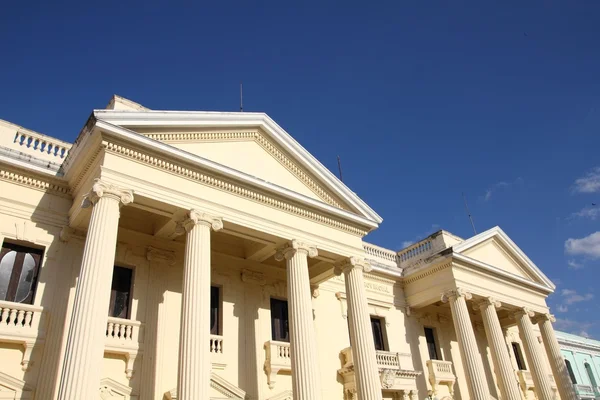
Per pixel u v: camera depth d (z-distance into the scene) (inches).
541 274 997.8
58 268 526.6
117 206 471.5
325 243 645.3
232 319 643.5
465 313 803.4
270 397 624.7
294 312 576.7
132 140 494.3
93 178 499.2
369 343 619.2
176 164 529.3
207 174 551.2
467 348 775.7
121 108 583.8
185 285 496.1
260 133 641.0
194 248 511.5
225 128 601.3
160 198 506.3
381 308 854.5
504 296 908.6
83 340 397.1
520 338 1010.1
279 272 727.1
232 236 666.2
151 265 600.1
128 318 559.5
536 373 897.5
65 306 515.2
